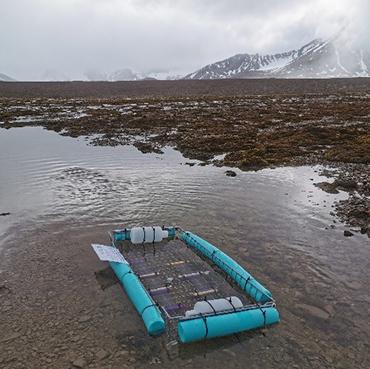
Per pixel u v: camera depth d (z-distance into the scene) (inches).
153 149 1085.8
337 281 419.5
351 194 703.7
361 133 1231.5
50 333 329.7
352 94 2928.2
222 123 1488.7
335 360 307.4
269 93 3302.2
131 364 297.9
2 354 306.2
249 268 443.5
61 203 639.1
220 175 829.2
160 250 479.2
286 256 473.1
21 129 1449.3
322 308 371.9
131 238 487.8
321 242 512.1
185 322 318.0
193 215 599.5
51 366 294.8
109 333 330.0
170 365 297.4
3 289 391.5
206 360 303.3
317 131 1269.7
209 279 414.6
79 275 419.5
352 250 490.6
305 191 722.2
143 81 4532.5
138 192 704.4
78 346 315.3
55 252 470.3
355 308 373.1
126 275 396.8
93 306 366.0
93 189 718.5
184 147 1103.6
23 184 747.4
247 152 1008.9
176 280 409.1
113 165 907.4
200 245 475.2
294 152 1025.5
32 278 412.5
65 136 1306.6
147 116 1705.2
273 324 344.5
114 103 2352.4
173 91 3570.4
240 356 308.2
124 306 366.0
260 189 733.3
